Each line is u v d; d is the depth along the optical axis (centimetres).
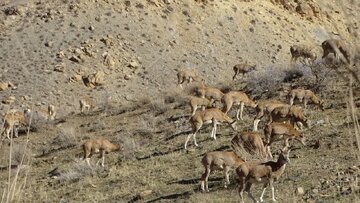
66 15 18562
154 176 5869
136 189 5506
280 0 19512
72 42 17538
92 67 16875
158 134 8100
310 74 9600
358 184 4303
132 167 6444
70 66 16625
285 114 6494
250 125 7419
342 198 4019
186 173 5750
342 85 8244
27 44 17338
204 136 7200
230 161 4916
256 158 5419
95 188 5841
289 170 5106
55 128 10100
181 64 17675
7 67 16275
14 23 18250
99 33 18062
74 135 8988
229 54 18175
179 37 18600
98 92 15975
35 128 9956
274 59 13275
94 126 9800
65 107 15150
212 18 19312
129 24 18700
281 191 4553
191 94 11581
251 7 19062
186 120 8594
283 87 9419
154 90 16438
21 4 18875
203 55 18138
